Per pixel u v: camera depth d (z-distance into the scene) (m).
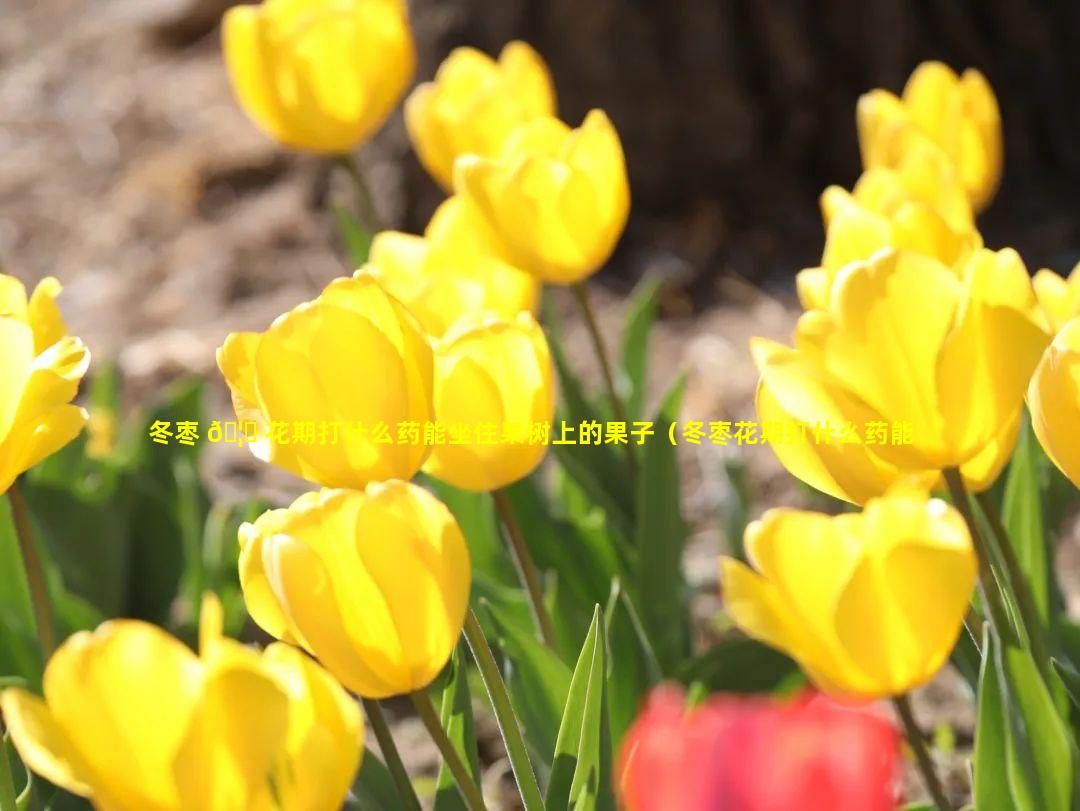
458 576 1.20
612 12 3.14
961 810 1.33
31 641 1.51
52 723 1.14
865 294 1.21
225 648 1.13
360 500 1.19
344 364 1.24
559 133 1.48
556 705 1.38
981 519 1.36
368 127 1.75
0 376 1.23
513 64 1.68
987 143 1.54
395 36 1.70
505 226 1.44
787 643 1.18
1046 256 3.04
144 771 1.14
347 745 1.16
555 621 1.48
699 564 2.17
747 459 2.44
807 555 1.17
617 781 1.29
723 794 1.11
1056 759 1.25
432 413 1.26
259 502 1.60
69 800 1.41
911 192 1.42
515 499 1.55
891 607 1.17
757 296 3.04
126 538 1.76
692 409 2.65
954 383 1.21
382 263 1.48
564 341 2.94
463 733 1.31
